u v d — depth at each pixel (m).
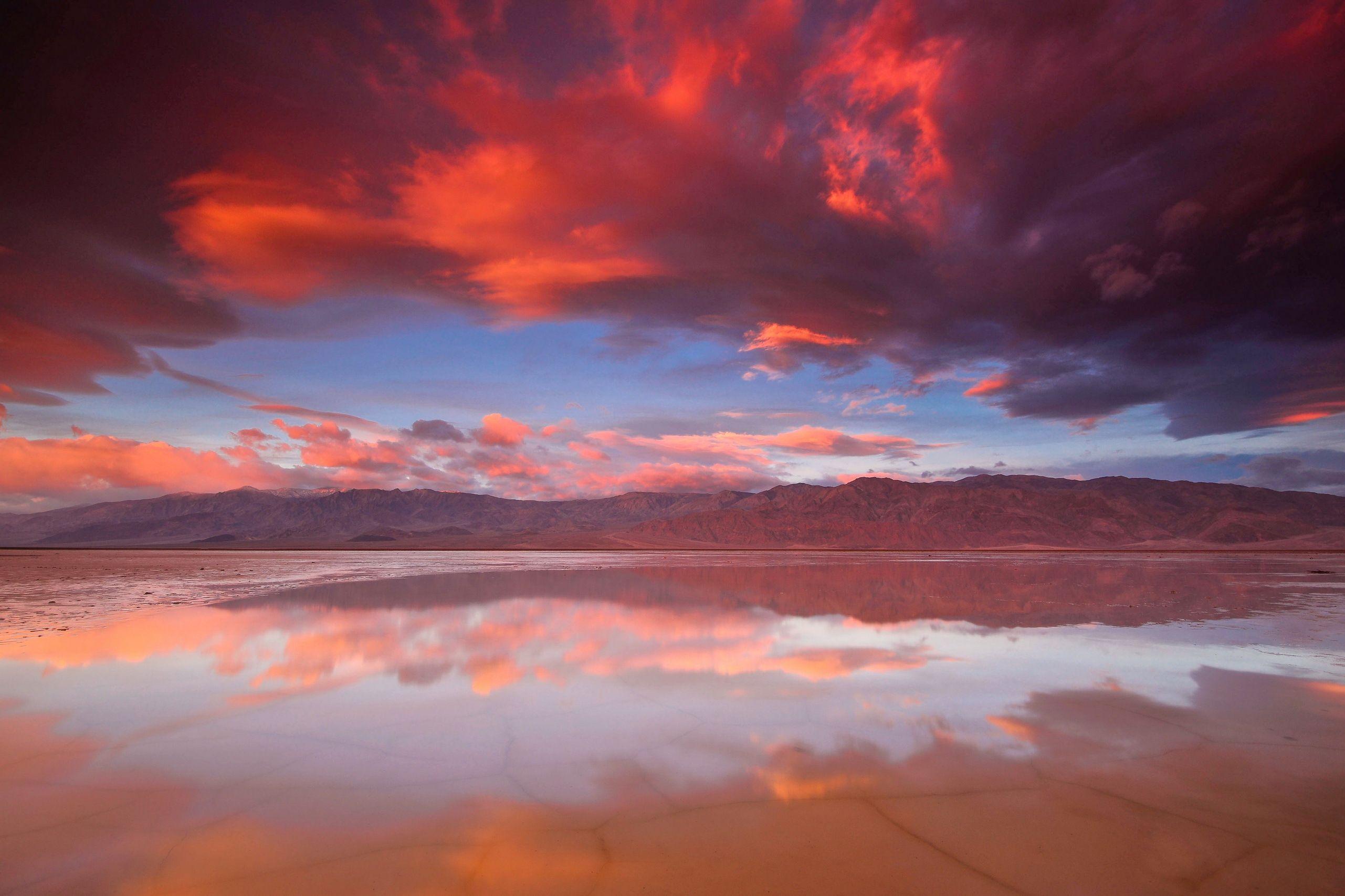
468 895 4.08
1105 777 6.09
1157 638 14.04
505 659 11.41
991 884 4.24
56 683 9.52
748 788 5.80
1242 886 4.23
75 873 4.30
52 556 78.19
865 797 5.62
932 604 21.20
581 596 23.56
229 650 12.18
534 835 4.89
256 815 5.21
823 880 4.27
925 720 7.91
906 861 4.52
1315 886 4.23
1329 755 6.73
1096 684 9.78
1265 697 9.08
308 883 4.20
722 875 4.34
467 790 5.72
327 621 16.38
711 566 50.88
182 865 4.43
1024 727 7.64
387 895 4.07
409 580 32.34
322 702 8.55
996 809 5.39
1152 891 4.17
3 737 7.07
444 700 8.71
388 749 6.76
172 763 6.34
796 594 24.88
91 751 6.65
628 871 4.38
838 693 9.14
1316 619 17.28
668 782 5.93
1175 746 6.97
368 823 5.07
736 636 14.25
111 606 19.70
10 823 5.03
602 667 10.85
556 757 6.54
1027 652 12.38
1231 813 5.35
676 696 8.95
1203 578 34.72
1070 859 4.58
